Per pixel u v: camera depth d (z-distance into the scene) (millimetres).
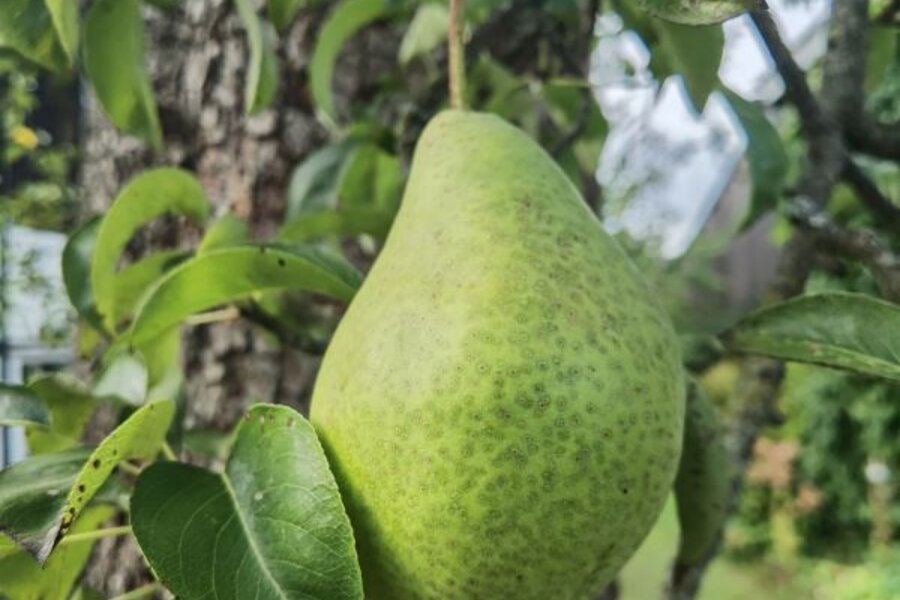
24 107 1106
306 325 375
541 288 236
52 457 265
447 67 448
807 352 272
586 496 229
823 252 314
